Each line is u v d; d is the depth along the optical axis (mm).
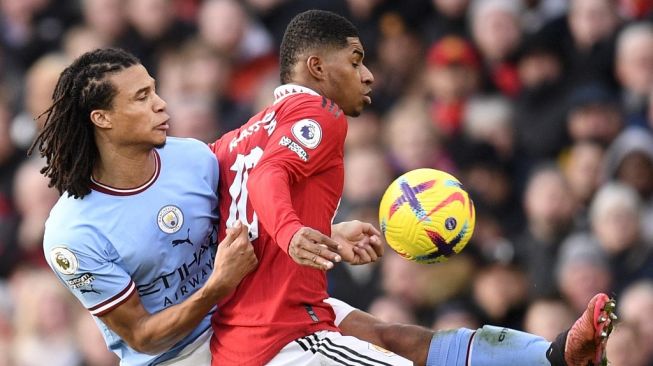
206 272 20734
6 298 39594
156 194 20062
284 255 19750
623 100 38281
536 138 38344
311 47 20172
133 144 19719
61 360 37500
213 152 20906
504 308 34344
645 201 35875
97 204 19906
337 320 21625
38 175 41156
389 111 40312
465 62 39812
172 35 43938
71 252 19828
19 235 41219
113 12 44562
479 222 36688
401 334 21234
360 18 42094
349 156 38656
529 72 39250
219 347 20141
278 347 19656
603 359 19609
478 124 39000
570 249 34500
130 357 21016
